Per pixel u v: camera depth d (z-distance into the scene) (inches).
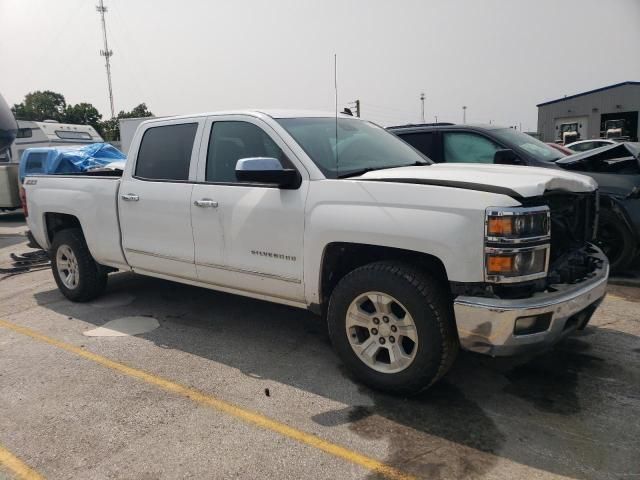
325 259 141.6
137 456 114.0
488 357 157.9
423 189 123.7
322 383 145.1
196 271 174.7
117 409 134.1
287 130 155.3
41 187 231.3
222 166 167.8
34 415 132.4
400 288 125.9
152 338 182.4
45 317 209.3
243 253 158.6
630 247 228.8
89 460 113.2
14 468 111.3
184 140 179.3
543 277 118.9
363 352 138.0
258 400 136.5
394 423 123.6
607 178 234.5
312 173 144.9
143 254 189.9
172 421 127.6
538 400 132.5
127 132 838.5
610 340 168.2
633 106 1524.4
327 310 148.3
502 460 108.5
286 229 146.9
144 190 185.8
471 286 117.3
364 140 171.8
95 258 213.2
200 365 159.2
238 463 110.3
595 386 139.1
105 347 175.6
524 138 272.7
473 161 265.1
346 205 134.8
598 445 112.8
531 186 118.3
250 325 192.2
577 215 150.8
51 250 231.3
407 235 123.0
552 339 119.8
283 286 152.2
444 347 123.8
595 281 132.9
